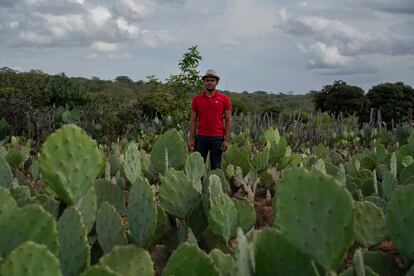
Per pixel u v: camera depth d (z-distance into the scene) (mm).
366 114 34844
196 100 8008
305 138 16125
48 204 2654
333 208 1783
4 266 1626
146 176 6016
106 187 3229
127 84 47219
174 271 1912
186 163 4316
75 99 23484
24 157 7301
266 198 6227
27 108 17875
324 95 35656
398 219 2469
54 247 2014
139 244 2674
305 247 1833
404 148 6926
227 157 6352
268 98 52969
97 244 2711
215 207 2799
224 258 2084
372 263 2510
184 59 16047
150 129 16594
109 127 18000
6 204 2045
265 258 1924
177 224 3350
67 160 2463
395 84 34781
